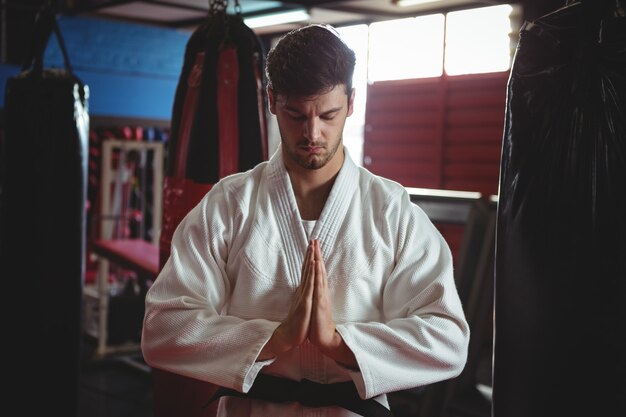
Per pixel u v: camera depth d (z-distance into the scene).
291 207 1.46
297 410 1.42
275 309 1.44
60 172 2.90
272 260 1.45
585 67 1.51
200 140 2.38
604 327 1.48
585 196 1.50
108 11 5.46
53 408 2.94
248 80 2.42
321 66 1.27
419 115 5.87
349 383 1.43
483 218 3.64
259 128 2.45
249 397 1.43
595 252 1.49
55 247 2.89
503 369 1.61
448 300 1.42
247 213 1.48
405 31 5.84
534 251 1.55
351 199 1.47
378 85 6.17
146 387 4.26
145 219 5.60
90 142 5.98
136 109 6.38
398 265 1.45
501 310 1.61
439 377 1.41
